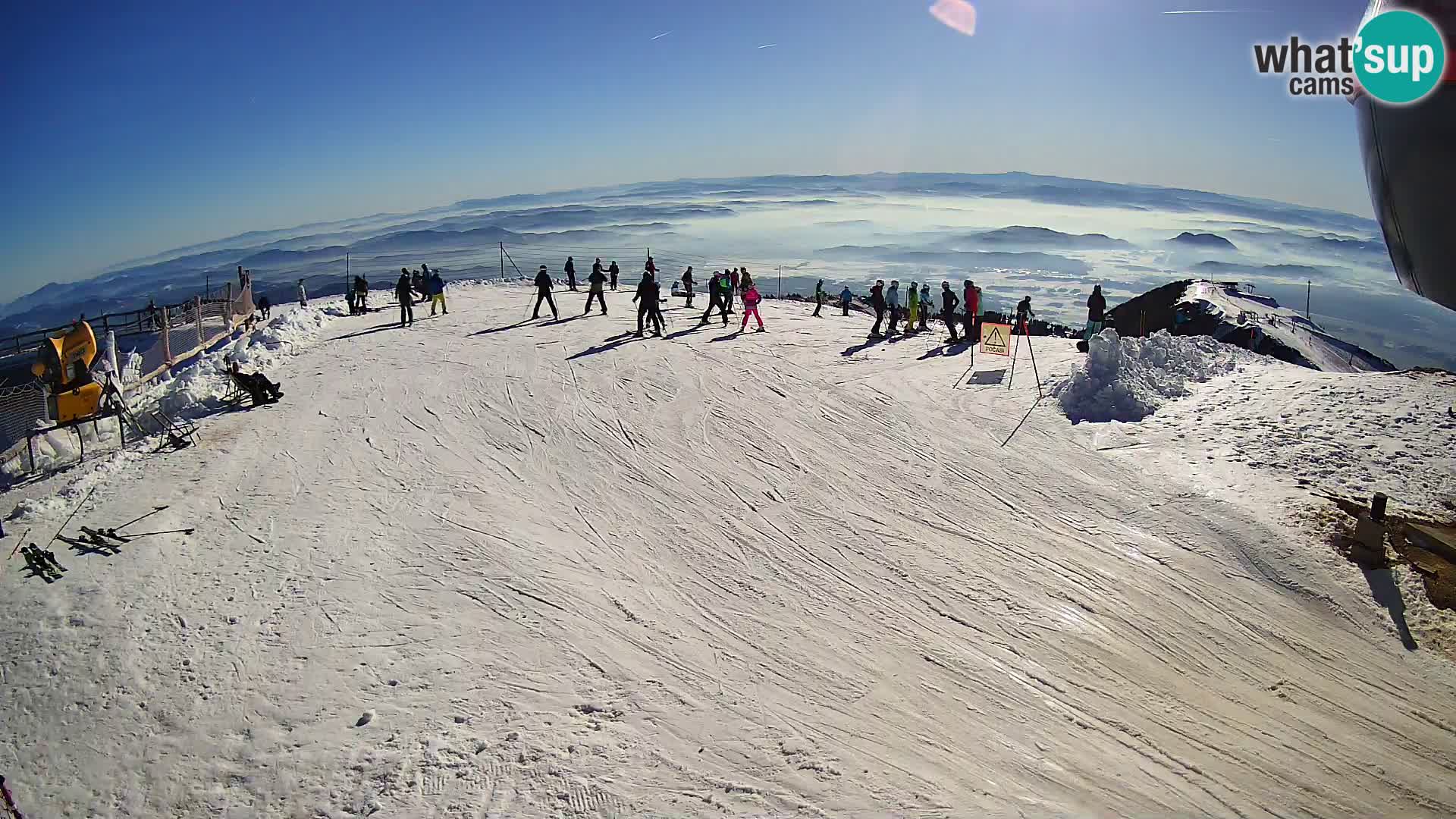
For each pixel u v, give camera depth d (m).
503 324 24.78
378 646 8.48
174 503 12.03
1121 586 9.26
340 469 13.34
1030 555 10.06
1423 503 10.09
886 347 20.69
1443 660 7.85
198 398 17.09
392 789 6.50
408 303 25.25
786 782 6.47
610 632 8.73
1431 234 4.81
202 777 6.77
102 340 18.19
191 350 23.19
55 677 8.09
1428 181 4.64
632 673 8.02
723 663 8.17
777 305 29.80
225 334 26.17
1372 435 11.75
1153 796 6.33
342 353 21.34
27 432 14.49
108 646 8.54
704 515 11.59
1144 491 11.22
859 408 15.69
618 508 11.85
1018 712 7.35
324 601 9.34
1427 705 7.31
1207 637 8.34
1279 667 7.87
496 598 9.41
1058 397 14.99
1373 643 8.15
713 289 24.17
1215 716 7.25
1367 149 5.16
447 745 6.97
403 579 9.85
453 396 17.12
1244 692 7.56
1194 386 14.60
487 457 13.82
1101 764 6.68
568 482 12.77
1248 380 14.51
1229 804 6.25
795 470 12.99
